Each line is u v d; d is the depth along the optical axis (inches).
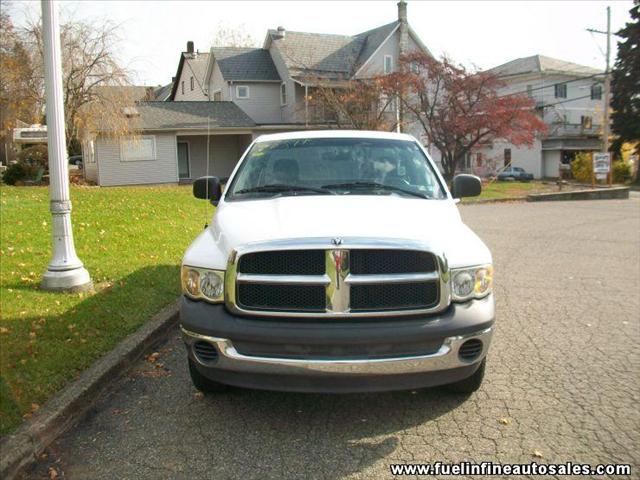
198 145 1332.4
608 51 1438.2
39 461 147.5
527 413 171.0
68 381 182.7
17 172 893.2
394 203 185.8
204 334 155.9
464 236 169.0
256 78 1439.5
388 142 227.0
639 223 652.1
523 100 1192.2
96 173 1182.3
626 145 1932.8
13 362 188.2
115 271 314.2
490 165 1691.7
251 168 216.8
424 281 154.8
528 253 449.1
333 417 170.7
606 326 255.9
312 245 152.6
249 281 154.3
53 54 268.4
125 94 1013.2
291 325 151.8
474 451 150.6
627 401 178.1
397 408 175.8
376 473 141.4
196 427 165.3
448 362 154.9
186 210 564.4
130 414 173.5
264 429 163.9
